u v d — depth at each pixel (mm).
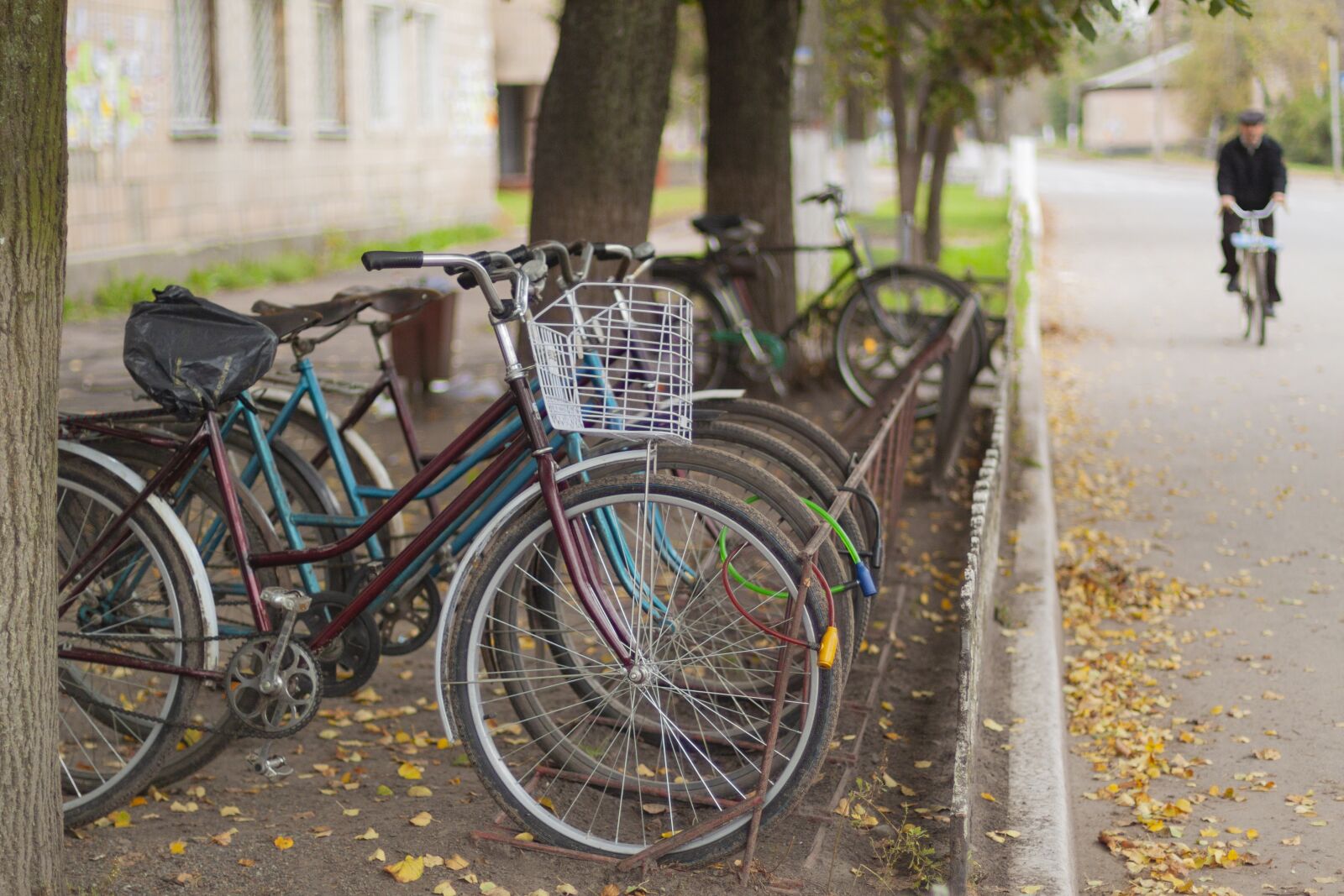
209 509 3834
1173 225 24938
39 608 2809
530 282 3322
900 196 15797
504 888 3184
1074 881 3346
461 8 22797
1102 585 5766
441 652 3309
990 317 9016
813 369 9281
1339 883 3414
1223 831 3719
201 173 15336
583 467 3234
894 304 8672
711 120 8859
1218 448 8188
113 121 13617
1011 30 7344
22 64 2629
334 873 3256
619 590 3453
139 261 13781
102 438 3703
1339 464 7691
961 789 3131
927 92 15039
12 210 2664
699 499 3182
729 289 8344
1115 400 9695
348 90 18859
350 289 4438
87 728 3979
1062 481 7582
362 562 3955
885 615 5262
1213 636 5215
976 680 3768
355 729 4195
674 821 3494
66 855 3336
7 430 2713
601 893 3180
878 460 4625
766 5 8547
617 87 5949
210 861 3312
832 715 3164
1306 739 4289
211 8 15461
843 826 3514
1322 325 12539
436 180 22109
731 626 3580
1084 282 16484
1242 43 44812
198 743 3670
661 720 3482
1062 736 4121
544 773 3607
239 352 3484
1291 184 38375
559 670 3873
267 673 3471
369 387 4418
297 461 4094
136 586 3643
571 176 6000
